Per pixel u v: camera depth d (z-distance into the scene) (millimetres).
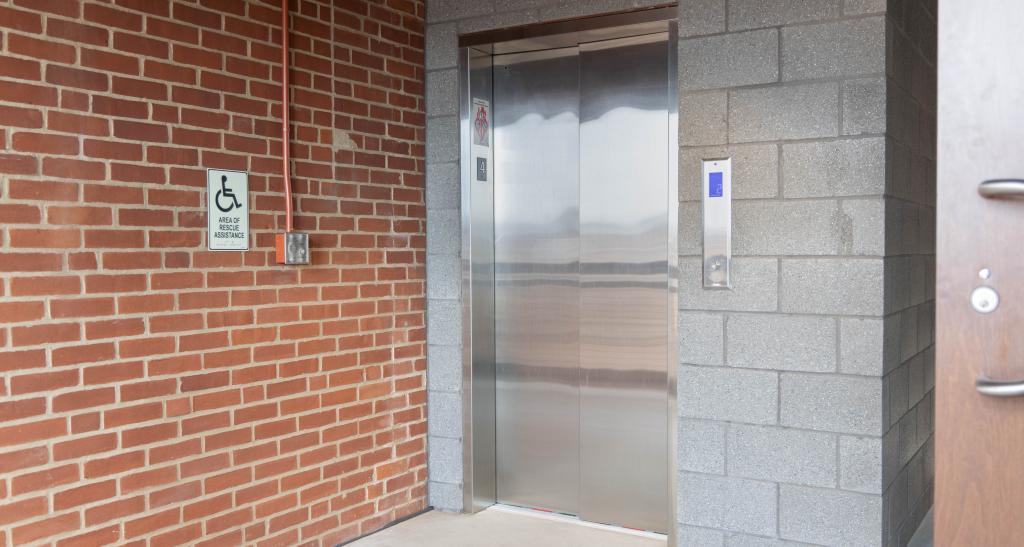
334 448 3529
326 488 3494
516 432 4129
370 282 3703
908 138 3277
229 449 3088
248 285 3148
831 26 2992
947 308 1400
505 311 4117
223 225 3053
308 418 3404
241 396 3127
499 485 4195
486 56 4035
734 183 3188
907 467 3348
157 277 2834
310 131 3400
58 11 2553
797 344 3086
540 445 4066
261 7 3188
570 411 3977
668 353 3461
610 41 3746
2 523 2439
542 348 4027
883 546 2988
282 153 3281
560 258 3965
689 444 3334
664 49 3631
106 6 2678
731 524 3254
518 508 4125
